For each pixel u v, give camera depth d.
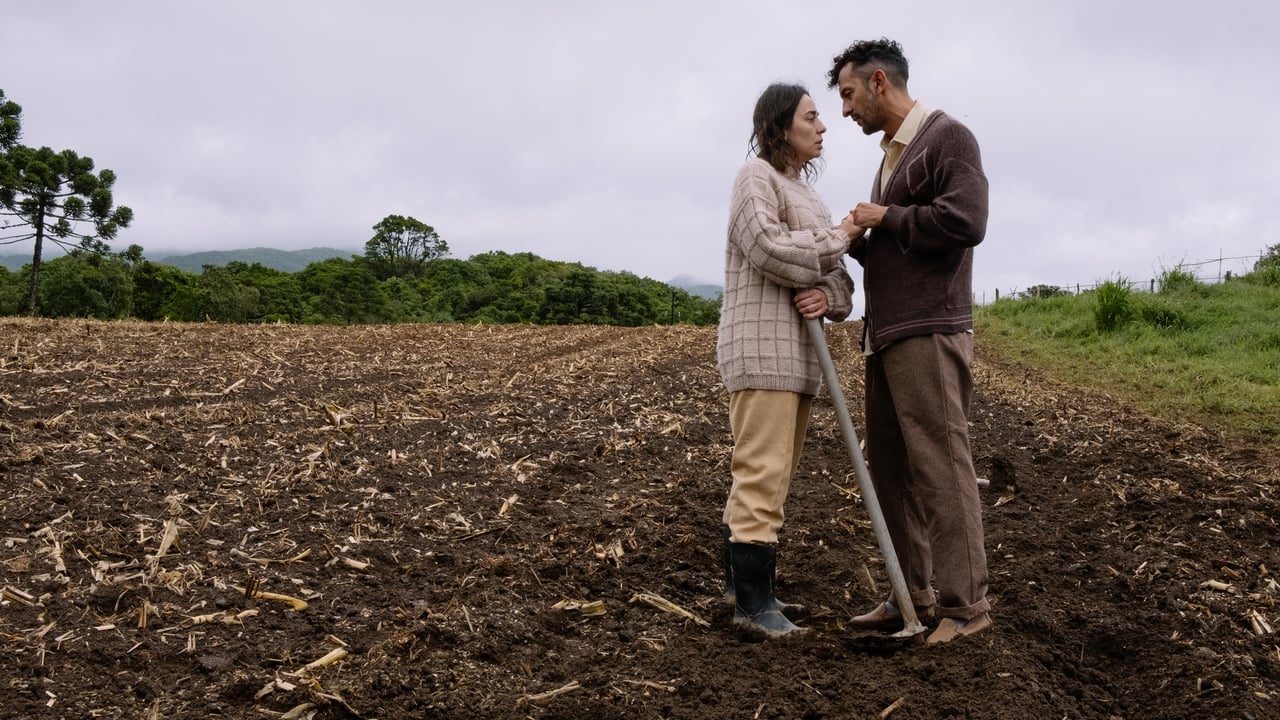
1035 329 14.77
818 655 2.98
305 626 2.99
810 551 4.11
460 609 3.16
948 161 2.94
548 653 2.97
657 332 14.77
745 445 3.12
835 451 5.98
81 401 6.16
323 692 2.55
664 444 5.93
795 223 3.12
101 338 9.61
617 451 5.64
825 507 4.79
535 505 4.51
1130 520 4.60
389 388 7.50
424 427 5.89
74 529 3.60
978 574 3.03
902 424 3.09
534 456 5.43
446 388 7.64
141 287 50.06
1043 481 5.36
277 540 3.72
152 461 4.59
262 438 5.29
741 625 3.15
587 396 7.55
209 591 3.16
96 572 3.21
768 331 3.06
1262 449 6.33
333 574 3.45
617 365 9.76
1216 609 3.45
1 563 3.21
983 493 5.11
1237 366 9.62
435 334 13.16
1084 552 4.15
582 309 69.12
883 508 3.36
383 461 5.00
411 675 2.69
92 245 42.78
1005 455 5.75
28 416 5.61
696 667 2.88
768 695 2.69
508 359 10.20
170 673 2.63
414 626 2.96
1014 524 4.54
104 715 2.39
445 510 4.32
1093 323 13.75
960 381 3.09
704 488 4.91
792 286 3.02
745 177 3.07
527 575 3.56
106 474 4.33
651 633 3.18
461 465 5.10
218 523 3.85
